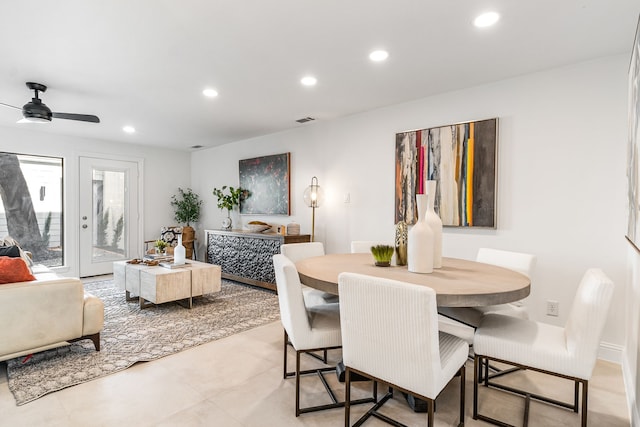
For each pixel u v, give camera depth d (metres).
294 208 4.88
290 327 1.90
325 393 2.11
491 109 3.11
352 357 1.61
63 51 2.49
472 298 1.53
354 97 3.53
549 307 2.83
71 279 2.55
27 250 5.01
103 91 3.33
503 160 3.05
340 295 1.60
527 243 2.93
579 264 2.70
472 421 1.83
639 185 1.69
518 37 2.29
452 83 3.13
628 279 2.35
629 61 2.47
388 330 1.46
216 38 2.32
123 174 5.91
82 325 2.57
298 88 3.28
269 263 4.57
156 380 2.24
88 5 1.93
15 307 2.29
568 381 2.28
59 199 5.29
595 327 1.54
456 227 3.32
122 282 4.09
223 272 5.39
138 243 6.07
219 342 2.88
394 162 3.77
